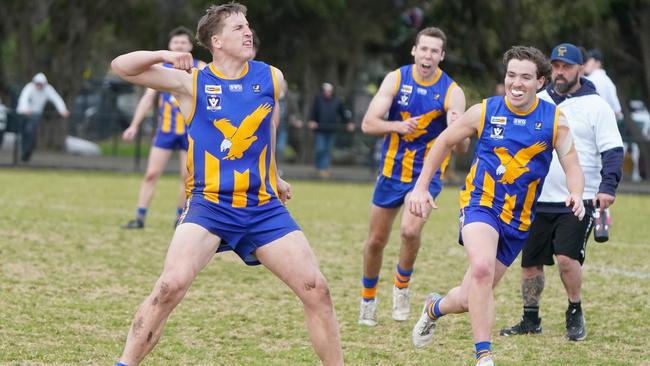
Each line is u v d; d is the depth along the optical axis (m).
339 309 14.33
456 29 45.53
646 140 39.84
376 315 14.02
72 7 49.38
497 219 10.62
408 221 13.07
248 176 9.42
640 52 44.72
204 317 13.44
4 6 49.72
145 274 16.59
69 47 49.81
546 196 12.59
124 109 47.81
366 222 24.70
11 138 40.78
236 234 9.41
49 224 22.41
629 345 12.36
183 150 21.75
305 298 9.34
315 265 9.40
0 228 21.41
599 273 17.66
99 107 48.22
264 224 9.43
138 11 49.78
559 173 12.52
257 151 9.50
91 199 28.41
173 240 9.30
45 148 40.50
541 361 11.47
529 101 10.48
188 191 9.72
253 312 13.84
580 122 12.70
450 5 44.72
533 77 10.33
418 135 13.33
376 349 11.97
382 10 49.78
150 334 9.13
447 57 47.22
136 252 18.88
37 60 50.03
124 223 23.08
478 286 10.20
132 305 14.08
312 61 50.75
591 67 19.52
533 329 13.00
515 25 43.53
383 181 13.42
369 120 13.36
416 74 13.54
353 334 12.79
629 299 15.29
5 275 16.00
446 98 13.43
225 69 9.61
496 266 10.86
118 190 31.64
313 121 38.94
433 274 17.31
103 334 12.30
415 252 13.30
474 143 41.22
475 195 10.73
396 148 13.41
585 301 15.12
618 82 45.12
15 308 13.59
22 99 39.34
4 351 11.28
